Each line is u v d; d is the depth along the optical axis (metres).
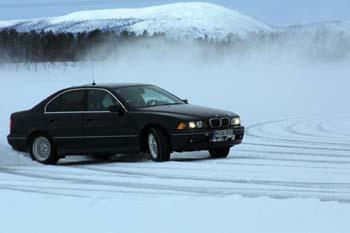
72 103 28.30
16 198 18.41
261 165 25.66
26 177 23.94
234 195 18.06
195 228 13.98
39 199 18.12
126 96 27.56
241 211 15.49
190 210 15.76
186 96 74.38
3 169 26.45
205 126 25.95
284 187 20.19
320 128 44.44
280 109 61.84
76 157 31.41
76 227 14.49
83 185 21.52
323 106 64.94
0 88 85.75
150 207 16.30
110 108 27.11
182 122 25.66
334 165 25.70
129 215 15.42
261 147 33.44
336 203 16.48
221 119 26.61
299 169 24.45
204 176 22.72
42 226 14.72
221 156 28.39
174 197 17.95
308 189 19.73
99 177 23.41
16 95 74.19
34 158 28.81
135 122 26.62
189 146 25.70
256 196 18.34
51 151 28.31
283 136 39.56
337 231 13.42
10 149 30.38
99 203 17.11
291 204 16.30
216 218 14.84
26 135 28.98
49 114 28.58
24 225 14.88
